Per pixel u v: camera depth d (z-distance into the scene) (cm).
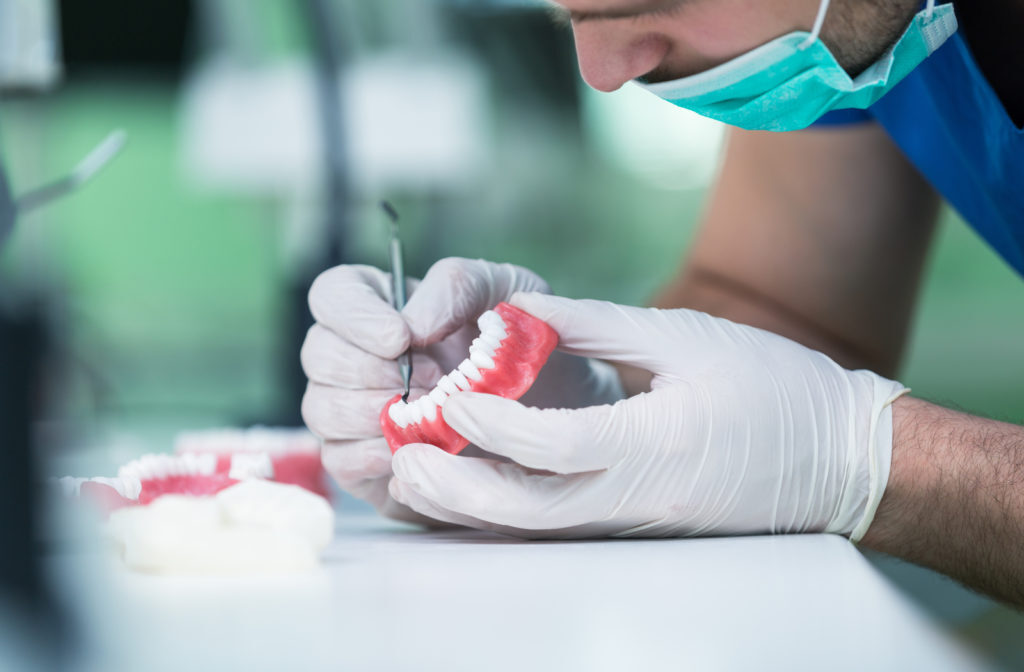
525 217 571
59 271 25
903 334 147
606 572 55
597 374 106
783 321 139
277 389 250
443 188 313
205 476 83
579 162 577
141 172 545
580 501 75
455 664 32
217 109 310
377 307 90
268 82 305
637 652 35
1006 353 594
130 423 200
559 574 54
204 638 35
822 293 141
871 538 85
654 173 627
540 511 75
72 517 35
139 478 80
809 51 83
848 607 44
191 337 545
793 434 81
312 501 62
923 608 46
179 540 53
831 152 139
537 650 34
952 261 674
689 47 85
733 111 92
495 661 33
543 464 74
